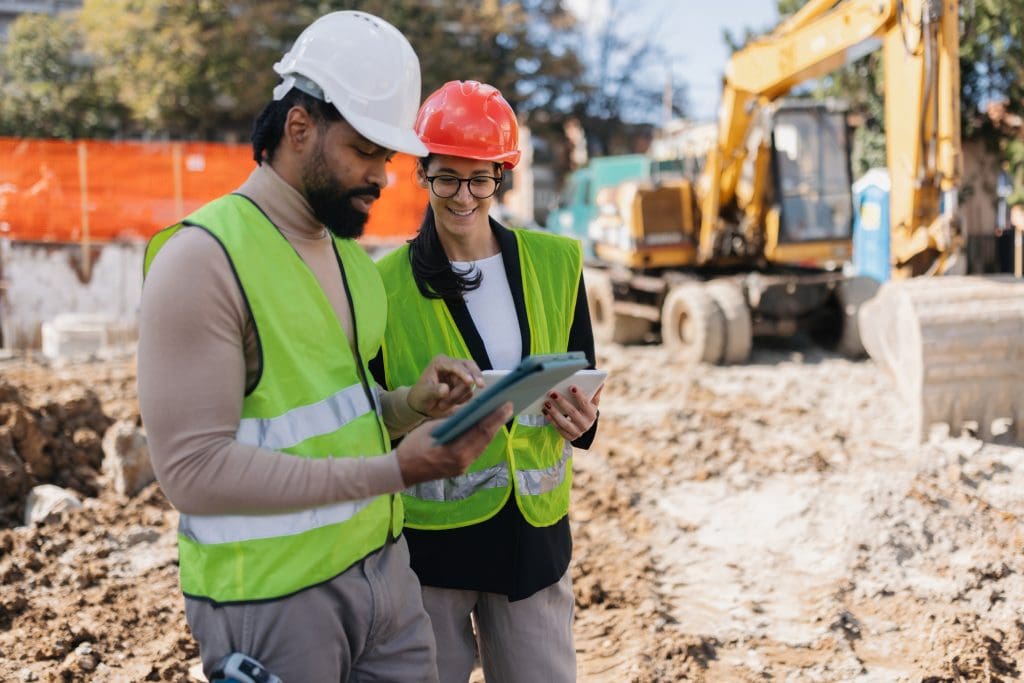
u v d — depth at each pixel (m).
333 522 1.76
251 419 1.70
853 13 7.93
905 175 7.21
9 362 10.45
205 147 12.84
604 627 4.03
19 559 4.48
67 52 26.70
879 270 11.49
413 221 13.67
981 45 12.53
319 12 25.73
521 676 2.38
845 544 4.67
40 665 3.59
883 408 7.40
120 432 5.49
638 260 11.45
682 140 20.56
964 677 3.47
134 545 4.81
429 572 2.34
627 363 10.25
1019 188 13.01
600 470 6.00
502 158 2.34
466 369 1.95
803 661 3.69
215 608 1.71
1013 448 5.89
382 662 1.95
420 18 27.61
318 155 1.72
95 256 12.29
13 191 12.41
